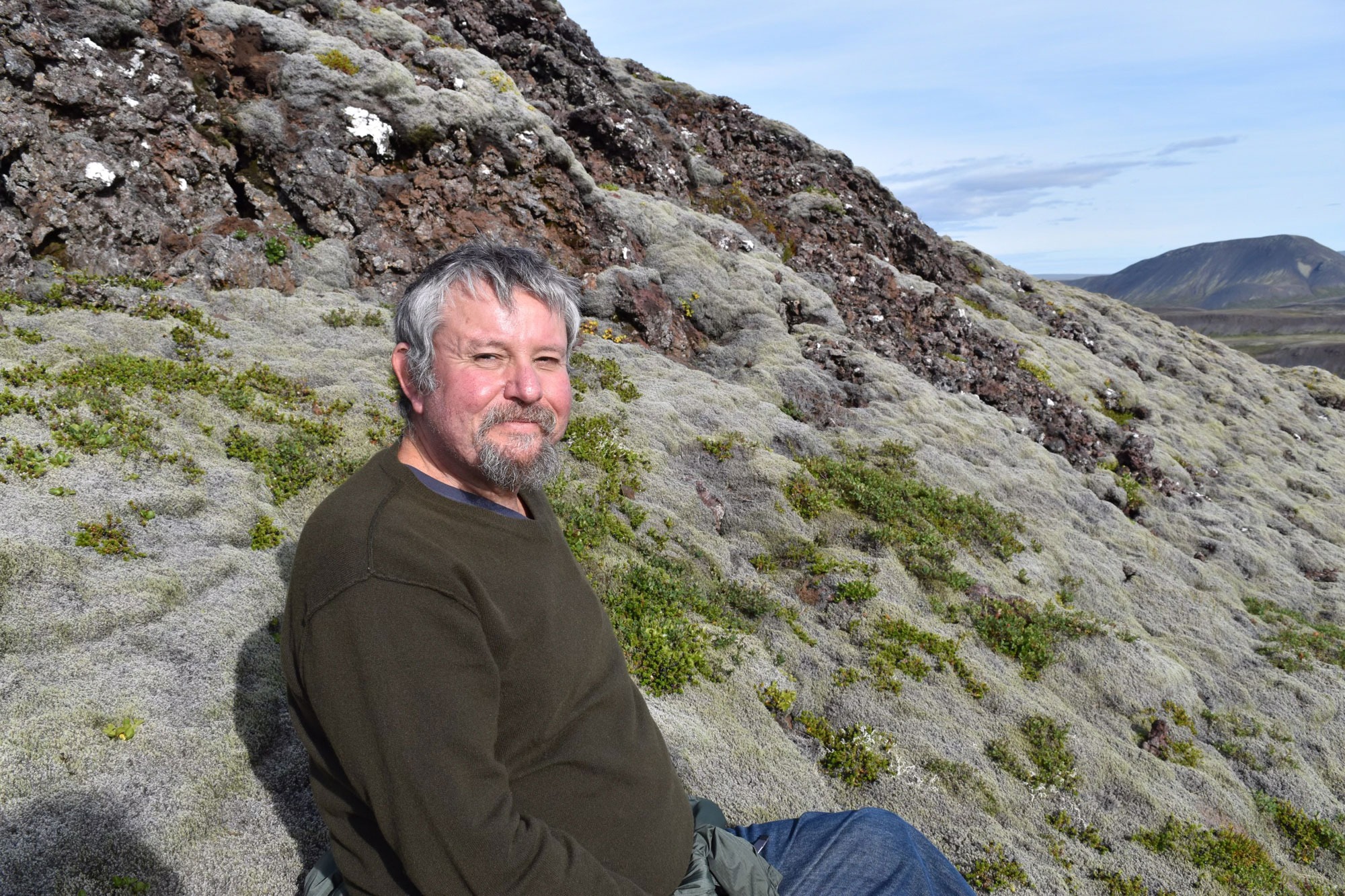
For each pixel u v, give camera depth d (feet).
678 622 30.99
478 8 92.48
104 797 14.82
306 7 67.00
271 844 15.25
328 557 7.17
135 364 34.27
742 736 26.71
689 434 50.75
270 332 46.21
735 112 123.95
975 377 88.17
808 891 9.88
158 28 52.75
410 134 61.82
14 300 38.29
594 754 8.59
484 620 7.54
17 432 26.05
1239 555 75.61
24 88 44.37
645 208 79.61
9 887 12.57
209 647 20.29
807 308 82.79
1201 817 32.09
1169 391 132.36
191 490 26.96
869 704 31.99
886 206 126.72
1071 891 25.82
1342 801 38.27
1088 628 43.80
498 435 8.27
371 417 38.42
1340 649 55.72
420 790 6.64
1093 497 71.61
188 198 51.01
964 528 51.83
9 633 18.15
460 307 8.29
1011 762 31.42
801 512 46.55
